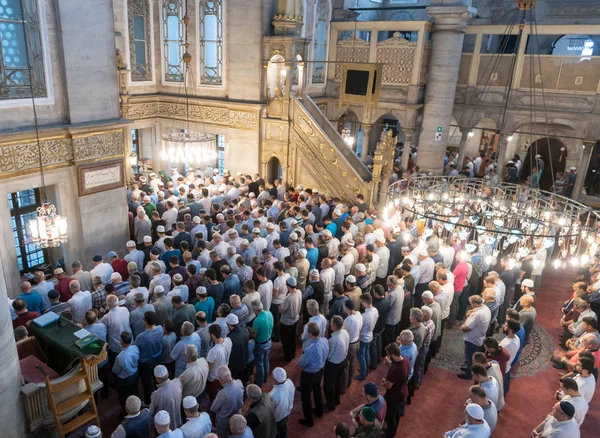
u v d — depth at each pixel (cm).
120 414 687
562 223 762
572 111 1612
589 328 725
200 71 1652
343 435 453
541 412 745
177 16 1620
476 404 493
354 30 1830
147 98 1667
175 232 1066
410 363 653
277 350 875
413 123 1797
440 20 1638
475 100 1780
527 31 1634
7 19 831
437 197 904
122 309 703
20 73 869
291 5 1492
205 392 742
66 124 946
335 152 1495
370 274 947
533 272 1025
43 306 788
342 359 689
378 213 1337
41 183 930
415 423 708
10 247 909
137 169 1556
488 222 836
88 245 1038
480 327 784
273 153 1608
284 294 863
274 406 558
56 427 541
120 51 1532
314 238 1061
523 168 2114
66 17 908
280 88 1551
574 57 1574
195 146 1202
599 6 1908
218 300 796
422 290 955
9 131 846
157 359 675
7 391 501
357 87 1503
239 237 1045
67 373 562
